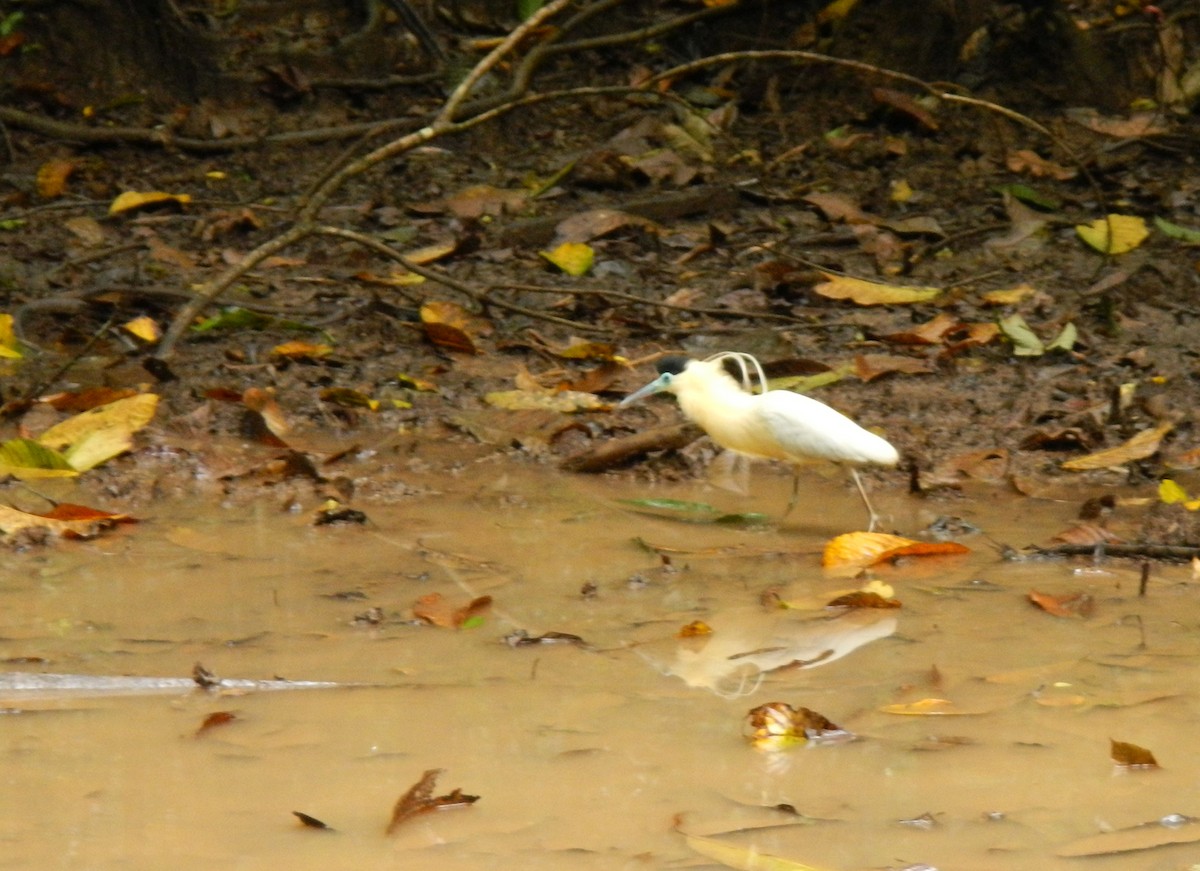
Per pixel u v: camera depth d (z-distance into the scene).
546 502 9.92
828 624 7.71
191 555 8.73
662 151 18.53
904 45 20.02
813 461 9.30
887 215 17.44
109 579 8.32
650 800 5.81
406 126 19.95
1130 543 8.84
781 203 17.81
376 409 11.85
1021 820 5.64
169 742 6.32
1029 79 19.81
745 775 6.02
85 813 5.68
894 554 8.69
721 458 10.95
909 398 12.05
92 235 16.53
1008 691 6.84
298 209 15.60
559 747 6.27
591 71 21.61
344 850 5.43
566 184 18.19
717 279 15.43
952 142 19.17
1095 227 15.91
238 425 11.27
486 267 15.82
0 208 17.58
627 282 15.40
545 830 5.57
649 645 7.43
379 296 14.78
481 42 21.61
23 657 7.15
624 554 8.87
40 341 13.49
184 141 19.45
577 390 12.19
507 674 7.05
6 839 5.47
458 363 13.10
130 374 12.56
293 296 14.91
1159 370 12.66
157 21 20.50
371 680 6.97
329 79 20.89
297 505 9.70
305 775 6.01
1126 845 5.45
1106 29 20.22
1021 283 15.21
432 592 8.16
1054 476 10.38
